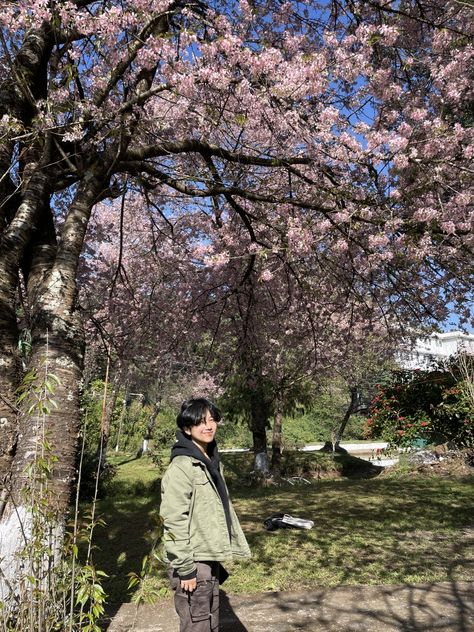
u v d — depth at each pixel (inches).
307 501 362.9
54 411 136.9
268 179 283.0
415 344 409.4
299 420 1334.9
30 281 174.4
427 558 206.5
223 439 1202.6
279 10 273.3
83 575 92.3
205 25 220.1
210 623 91.5
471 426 420.2
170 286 408.2
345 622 140.8
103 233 413.7
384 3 238.7
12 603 105.5
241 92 203.2
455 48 231.3
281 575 190.2
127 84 231.0
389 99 234.4
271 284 381.7
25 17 168.2
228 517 99.9
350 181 254.2
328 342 464.8
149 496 445.4
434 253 243.6
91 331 400.5
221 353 468.4
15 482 128.4
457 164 233.1
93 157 220.4
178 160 331.0
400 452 527.8
